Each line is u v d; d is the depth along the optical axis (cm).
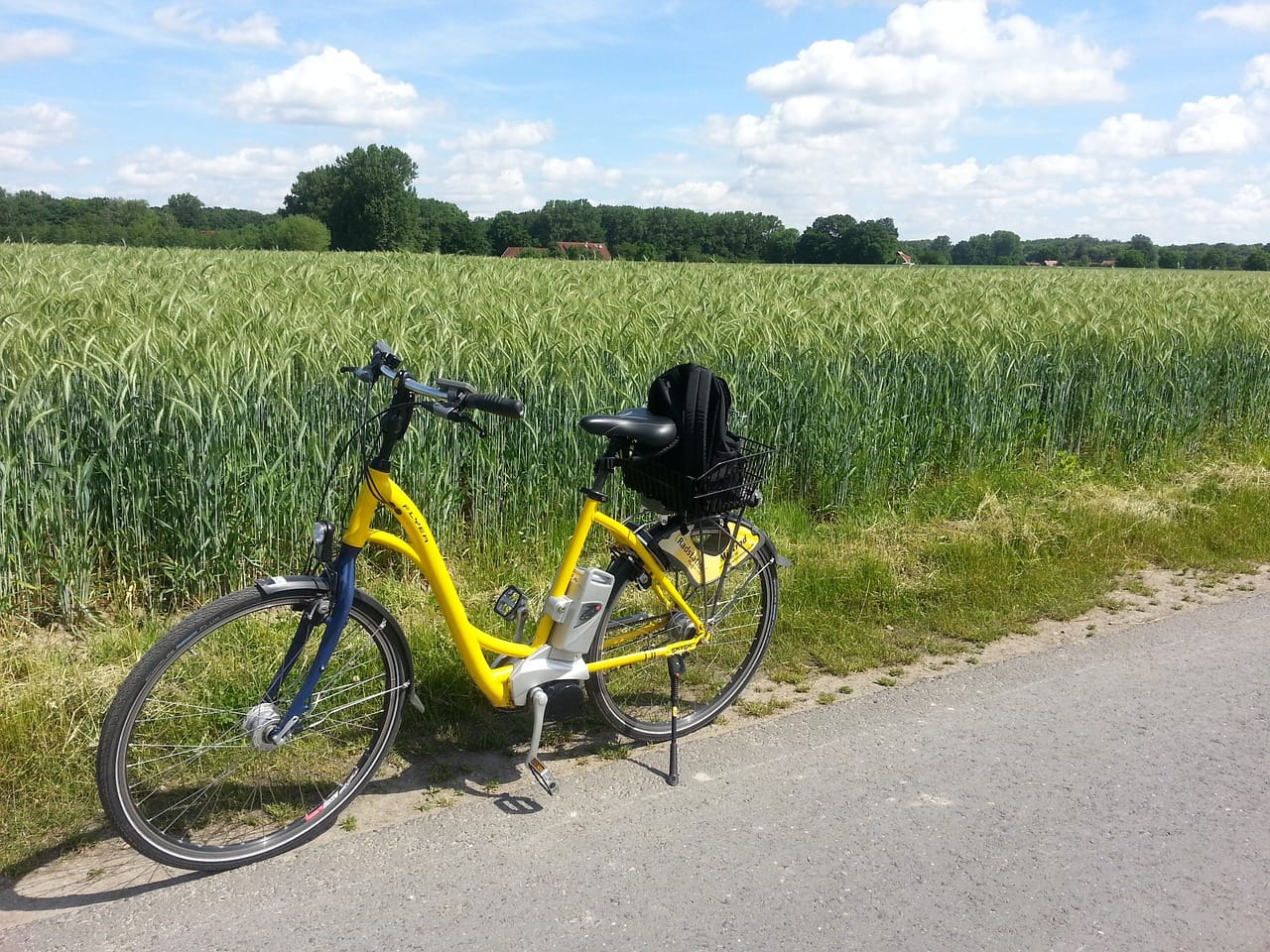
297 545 482
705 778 319
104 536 445
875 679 404
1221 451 904
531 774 317
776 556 369
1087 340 863
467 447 536
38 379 448
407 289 961
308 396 493
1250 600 512
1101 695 391
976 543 570
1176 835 292
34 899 245
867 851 279
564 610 309
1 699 320
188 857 254
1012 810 303
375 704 298
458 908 247
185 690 268
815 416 658
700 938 239
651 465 315
